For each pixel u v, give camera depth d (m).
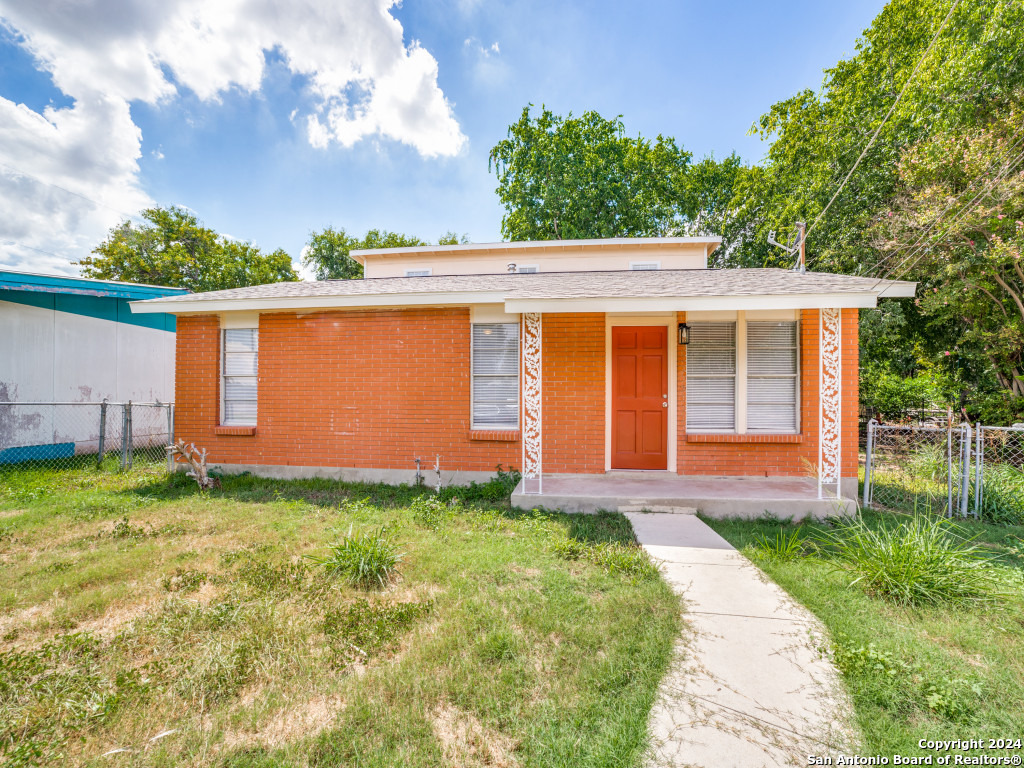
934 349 14.38
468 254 13.27
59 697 2.37
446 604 3.38
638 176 23.88
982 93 10.95
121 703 2.35
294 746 2.08
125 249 25.59
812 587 3.64
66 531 5.11
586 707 2.30
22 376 9.42
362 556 3.88
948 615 3.21
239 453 7.94
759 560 4.21
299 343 7.79
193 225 28.14
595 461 6.98
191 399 8.06
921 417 13.48
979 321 11.90
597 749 2.03
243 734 2.20
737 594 3.59
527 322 6.49
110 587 3.70
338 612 3.23
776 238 19.50
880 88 14.53
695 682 2.52
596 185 22.81
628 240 12.41
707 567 4.12
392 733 2.15
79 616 3.28
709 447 6.87
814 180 16.17
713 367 7.00
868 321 13.20
